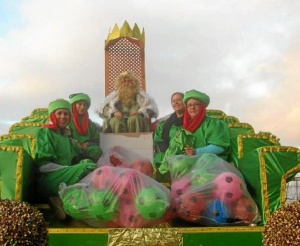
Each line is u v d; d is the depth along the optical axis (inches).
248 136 468.8
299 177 818.8
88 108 498.9
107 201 371.9
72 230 364.2
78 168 417.1
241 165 440.1
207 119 485.4
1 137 460.4
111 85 581.9
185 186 398.0
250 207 388.2
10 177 375.2
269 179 396.2
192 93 487.5
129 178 380.2
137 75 587.8
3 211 280.8
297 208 269.6
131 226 374.3
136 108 521.3
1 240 271.6
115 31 591.5
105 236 364.5
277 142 471.2
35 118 555.5
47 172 425.4
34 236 281.9
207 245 369.1
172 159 428.5
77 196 381.4
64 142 448.5
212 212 385.1
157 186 386.3
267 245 276.5
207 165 410.6
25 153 387.9
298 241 260.7
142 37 595.8
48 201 415.8
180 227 381.7
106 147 497.0
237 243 371.2
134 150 496.4
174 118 513.0
